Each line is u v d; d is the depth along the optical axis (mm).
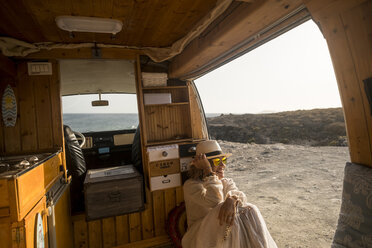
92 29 2348
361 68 1471
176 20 2309
